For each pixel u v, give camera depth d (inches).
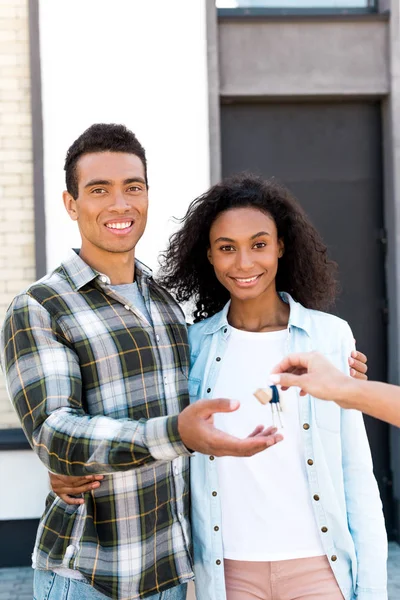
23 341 67.6
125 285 75.3
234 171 170.6
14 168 163.2
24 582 151.3
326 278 90.6
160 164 160.9
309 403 76.2
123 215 72.8
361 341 173.3
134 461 58.6
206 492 76.4
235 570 75.0
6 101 162.6
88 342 69.6
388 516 172.7
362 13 167.0
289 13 167.8
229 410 54.2
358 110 171.5
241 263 78.4
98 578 67.9
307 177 171.8
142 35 159.6
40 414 64.1
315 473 75.0
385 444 173.8
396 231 165.9
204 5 160.1
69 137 160.1
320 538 74.7
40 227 160.1
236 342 81.0
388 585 146.6
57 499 71.1
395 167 165.5
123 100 160.1
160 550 71.4
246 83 163.5
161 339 75.0
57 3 158.7
